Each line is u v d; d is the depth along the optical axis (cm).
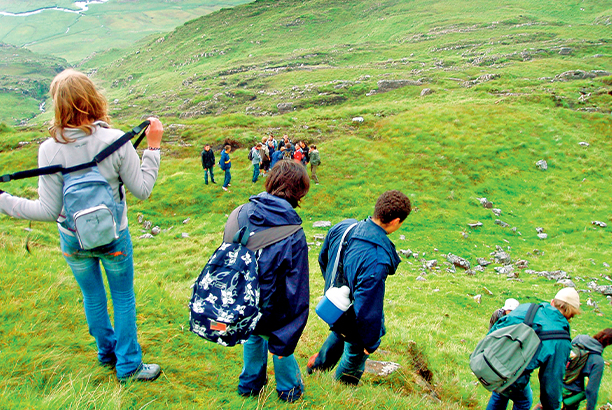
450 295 1346
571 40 10212
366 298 338
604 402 764
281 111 6894
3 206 255
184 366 396
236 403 344
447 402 554
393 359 627
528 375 383
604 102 3772
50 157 253
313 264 1598
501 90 4753
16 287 483
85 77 259
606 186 2522
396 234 1995
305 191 310
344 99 6856
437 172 2541
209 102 9856
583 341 513
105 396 299
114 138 268
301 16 19688
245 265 270
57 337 395
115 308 333
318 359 489
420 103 4453
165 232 2055
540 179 2570
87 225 251
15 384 312
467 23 14475
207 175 2405
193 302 273
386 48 13600
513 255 1848
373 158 2666
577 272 1666
